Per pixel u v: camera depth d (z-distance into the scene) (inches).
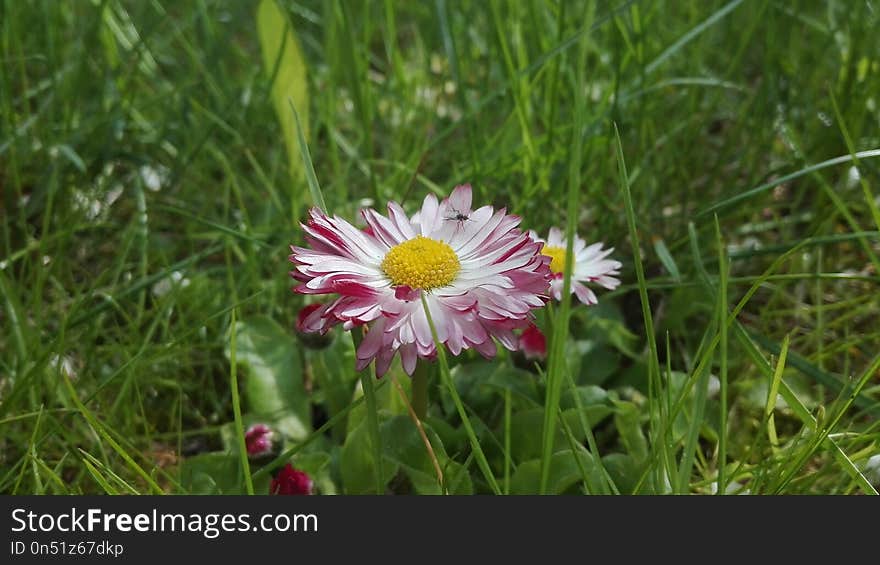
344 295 9.7
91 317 12.4
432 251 10.0
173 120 16.3
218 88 16.8
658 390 9.8
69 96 15.9
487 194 14.2
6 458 11.6
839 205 11.7
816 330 12.8
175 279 13.9
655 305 13.6
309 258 9.9
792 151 14.8
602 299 13.0
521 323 9.8
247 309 13.3
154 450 12.0
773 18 15.3
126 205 15.1
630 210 9.6
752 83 17.6
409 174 14.7
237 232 13.0
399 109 16.8
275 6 13.3
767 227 14.3
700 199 15.2
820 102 15.7
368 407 9.5
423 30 19.2
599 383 12.4
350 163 15.0
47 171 14.6
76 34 17.0
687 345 12.7
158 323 13.2
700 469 11.2
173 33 17.7
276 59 13.4
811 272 13.8
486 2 16.4
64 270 14.1
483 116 15.7
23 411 11.6
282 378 12.1
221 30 19.0
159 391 12.5
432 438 10.6
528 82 15.2
